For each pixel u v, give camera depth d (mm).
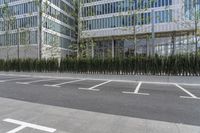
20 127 6254
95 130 6031
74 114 7715
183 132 5910
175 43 52344
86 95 11633
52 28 61469
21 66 30641
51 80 20281
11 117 7289
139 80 20719
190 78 18484
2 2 60312
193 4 30469
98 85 16141
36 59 29594
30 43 56469
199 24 38250
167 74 20141
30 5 58062
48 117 7305
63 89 13875
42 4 37250
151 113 7871
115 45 61562
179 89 14234
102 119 7105
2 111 8086
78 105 9156
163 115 7605
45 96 11289
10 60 32406
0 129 6086
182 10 45000
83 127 6281
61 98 10750
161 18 52500
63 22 69875
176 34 52781
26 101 9977
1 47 61594
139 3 30297
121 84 17094
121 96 11352
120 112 8016
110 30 59125
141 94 12016
